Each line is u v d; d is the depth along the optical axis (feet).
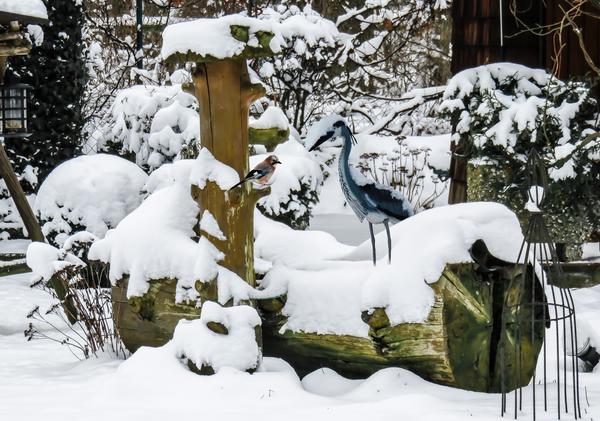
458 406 26.40
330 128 28.09
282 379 28.40
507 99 52.44
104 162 51.83
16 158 60.34
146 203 33.73
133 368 29.01
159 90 59.16
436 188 77.00
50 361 35.12
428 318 27.50
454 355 27.91
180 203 32.30
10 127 48.67
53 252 37.50
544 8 54.80
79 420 25.48
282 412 25.89
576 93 51.01
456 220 28.66
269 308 30.42
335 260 30.94
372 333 28.22
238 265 30.27
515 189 50.88
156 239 31.83
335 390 29.07
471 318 28.19
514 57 56.03
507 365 29.50
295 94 79.00
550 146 46.44
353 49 75.72
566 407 26.45
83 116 68.54
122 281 32.76
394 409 25.81
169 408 26.73
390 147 80.64
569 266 49.11
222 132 30.48
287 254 31.50
